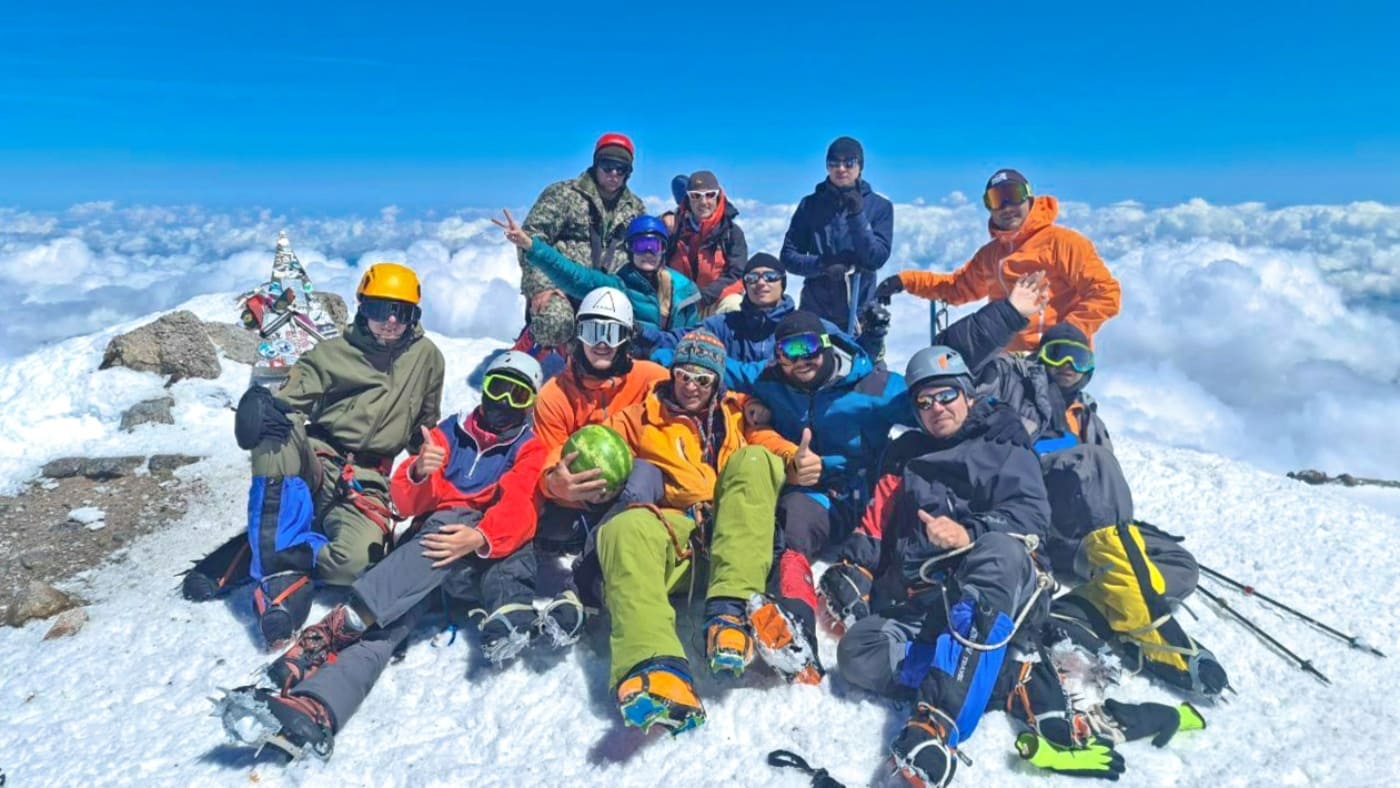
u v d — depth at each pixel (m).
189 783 3.23
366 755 3.38
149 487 6.14
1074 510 4.14
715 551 3.72
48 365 7.71
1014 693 3.46
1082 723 3.35
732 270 7.27
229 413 7.35
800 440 4.62
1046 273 6.35
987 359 5.13
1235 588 4.58
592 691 3.67
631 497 4.07
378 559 4.23
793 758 3.29
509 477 3.96
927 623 3.59
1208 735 3.52
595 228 6.93
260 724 3.21
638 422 4.34
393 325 4.48
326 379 4.53
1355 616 4.34
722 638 3.41
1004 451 3.90
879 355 6.09
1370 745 3.43
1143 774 3.29
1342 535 5.12
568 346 6.67
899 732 3.45
